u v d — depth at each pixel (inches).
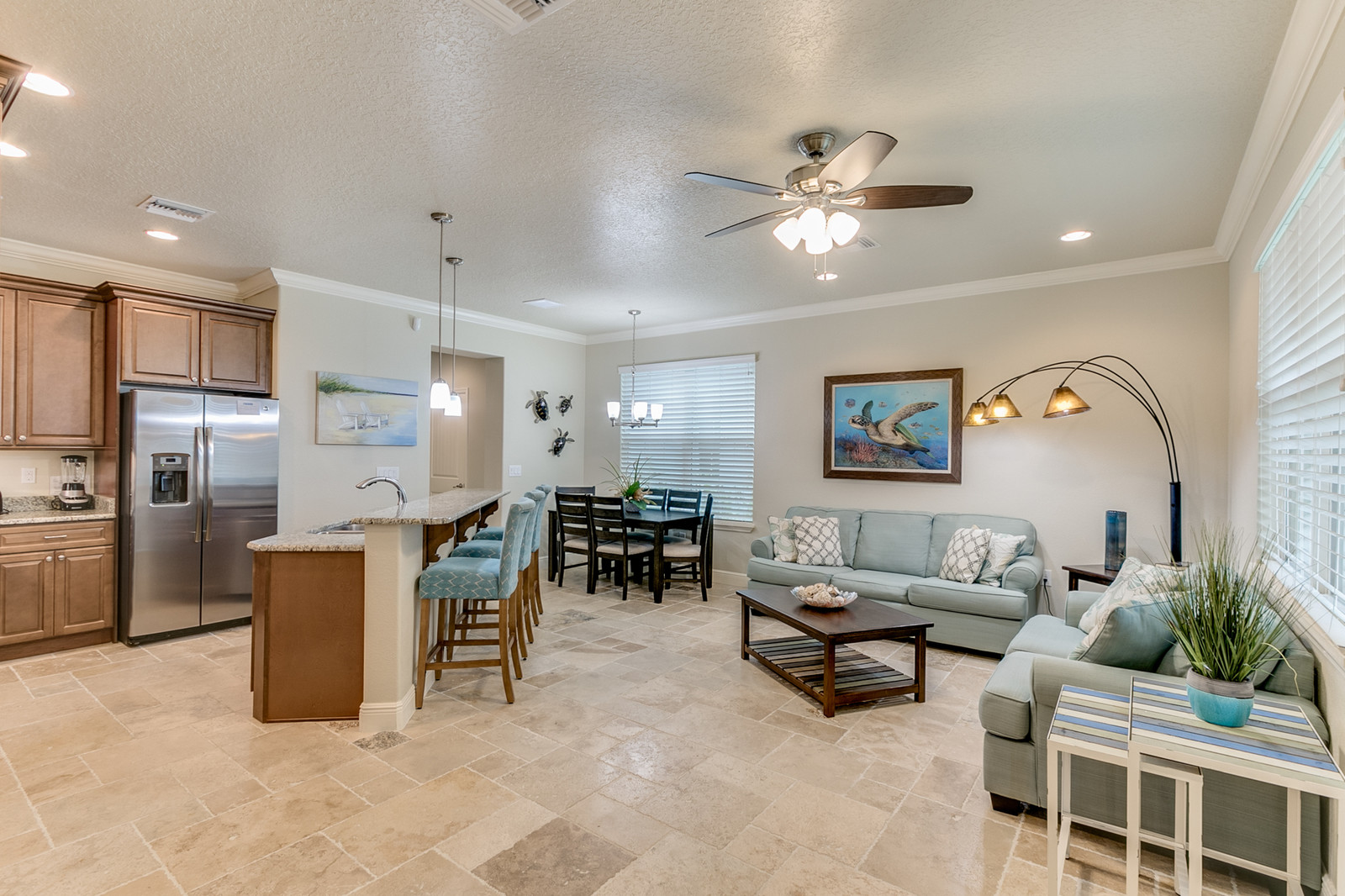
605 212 134.8
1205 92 87.6
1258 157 102.6
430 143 105.0
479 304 221.9
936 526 190.9
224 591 172.2
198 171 115.7
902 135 100.9
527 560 160.6
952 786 97.8
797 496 226.2
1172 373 161.2
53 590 152.6
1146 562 163.9
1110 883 76.0
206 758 102.8
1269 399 112.6
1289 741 65.6
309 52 81.2
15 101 92.2
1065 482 175.8
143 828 84.4
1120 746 67.5
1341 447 75.9
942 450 194.4
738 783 97.6
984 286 186.7
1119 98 89.8
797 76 85.5
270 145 106.0
